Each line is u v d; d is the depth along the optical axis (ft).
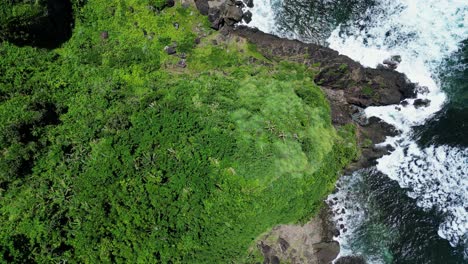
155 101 113.29
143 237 98.12
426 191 121.29
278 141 107.86
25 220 93.04
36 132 103.14
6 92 106.52
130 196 100.68
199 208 103.40
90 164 103.76
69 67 115.65
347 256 118.42
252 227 108.27
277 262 111.65
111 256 95.55
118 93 114.62
